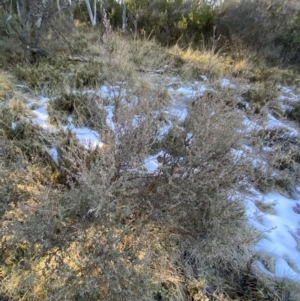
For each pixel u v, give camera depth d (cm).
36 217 163
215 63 459
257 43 571
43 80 339
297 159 328
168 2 599
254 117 248
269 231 207
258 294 199
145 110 208
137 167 193
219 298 191
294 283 208
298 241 245
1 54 379
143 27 553
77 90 334
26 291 167
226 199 185
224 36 562
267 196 285
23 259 165
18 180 186
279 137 338
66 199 177
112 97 294
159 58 452
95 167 170
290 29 603
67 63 390
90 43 478
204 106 214
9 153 201
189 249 205
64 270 155
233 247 210
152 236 185
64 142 238
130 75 346
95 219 167
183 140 226
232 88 314
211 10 592
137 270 163
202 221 184
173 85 394
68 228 176
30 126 253
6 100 298
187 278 198
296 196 296
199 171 190
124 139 192
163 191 185
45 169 210
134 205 179
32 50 399
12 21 436
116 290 150
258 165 253
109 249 160
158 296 184
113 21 587
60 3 528
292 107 421
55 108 295
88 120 285
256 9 553
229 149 205
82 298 154
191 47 539
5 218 175
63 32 476
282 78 502
